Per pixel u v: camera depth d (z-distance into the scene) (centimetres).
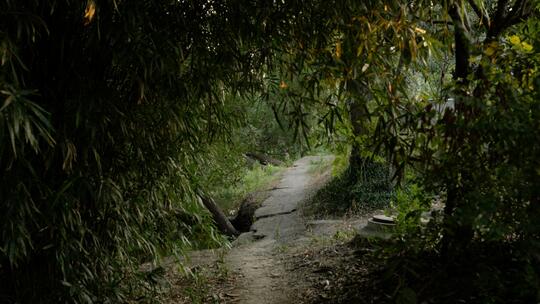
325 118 353
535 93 253
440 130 278
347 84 300
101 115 294
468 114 271
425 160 296
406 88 354
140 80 283
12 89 210
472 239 338
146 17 280
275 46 323
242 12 300
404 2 302
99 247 343
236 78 353
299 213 963
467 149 274
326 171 1323
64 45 294
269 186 1376
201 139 411
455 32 355
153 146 348
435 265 352
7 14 236
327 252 580
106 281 365
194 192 443
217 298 475
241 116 470
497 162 265
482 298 288
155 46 281
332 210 880
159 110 335
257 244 779
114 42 283
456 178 284
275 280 521
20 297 308
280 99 356
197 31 309
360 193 840
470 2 368
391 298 327
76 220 305
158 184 380
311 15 307
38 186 279
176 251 453
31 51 289
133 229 374
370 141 358
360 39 299
